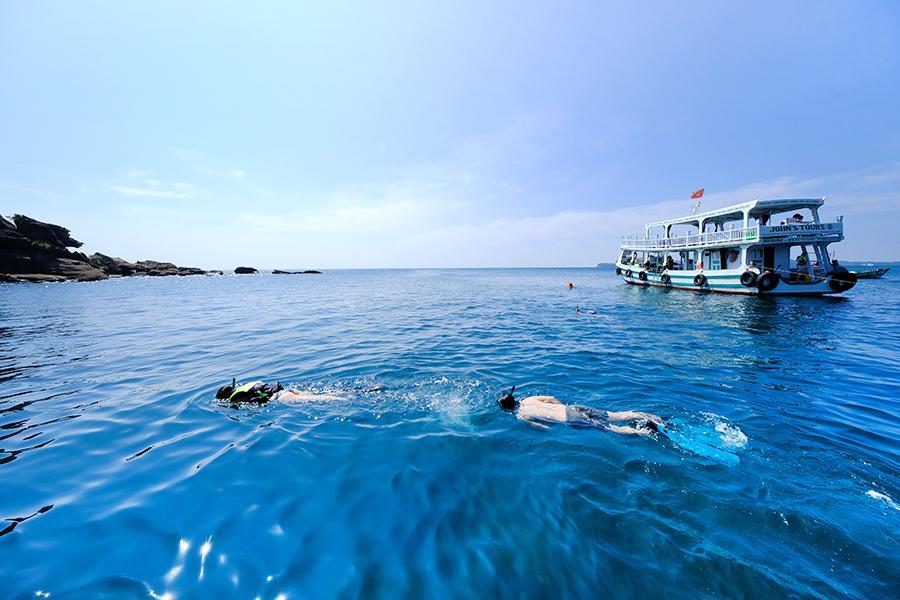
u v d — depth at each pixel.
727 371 8.52
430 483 4.06
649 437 5.23
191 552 3.02
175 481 4.01
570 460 4.58
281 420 5.70
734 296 25.47
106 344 11.32
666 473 4.30
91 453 4.63
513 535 3.30
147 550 3.03
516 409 6.15
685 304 22.38
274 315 18.14
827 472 4.33
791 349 10.68
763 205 23.48
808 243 23.56
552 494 3.89
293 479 4.08
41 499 3.68
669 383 7.67
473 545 3.19
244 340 11.84
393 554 3.07
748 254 24.83
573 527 3.40
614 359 9.53
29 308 21.14
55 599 2.57
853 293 29.02
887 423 5.73
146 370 8.46
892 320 15.85
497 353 10.09
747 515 3.56
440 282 56.09
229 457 4.53
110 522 3.34
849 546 3.17
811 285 23.52
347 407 6.27
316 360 9.29
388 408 6.25
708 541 3.24
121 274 72.81
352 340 11.79
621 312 19.05
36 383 7.51
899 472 4.34
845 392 7.13
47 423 5.55
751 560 3.03
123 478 4.07
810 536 3.29
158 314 18.55
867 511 3.61
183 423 5.57
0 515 3.42
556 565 2.98
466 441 5.05
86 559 2.92
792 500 3.79
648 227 35.81
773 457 4.68
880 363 9.18
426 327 14.38
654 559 3.05
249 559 2.97
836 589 2.76
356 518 3.47
